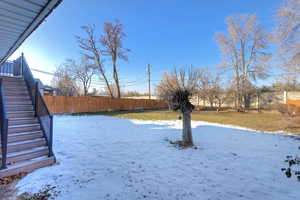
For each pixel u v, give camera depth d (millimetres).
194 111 15234
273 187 2205
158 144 4305
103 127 6691
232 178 2459
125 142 4473
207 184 2271
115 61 16734
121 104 16172
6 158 2514
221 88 15867
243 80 14586
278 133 5730
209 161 3139
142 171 2670
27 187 2111
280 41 8953
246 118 9727
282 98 13680
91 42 15461
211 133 5715
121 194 1994
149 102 19547
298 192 2082
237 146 4148
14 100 4020
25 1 1721
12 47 3113
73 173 2545
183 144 4207
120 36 16531
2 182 2219
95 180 2336
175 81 4840
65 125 7098
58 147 3916
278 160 3201
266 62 14008
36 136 3248
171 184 2260
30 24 2244
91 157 3289
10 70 6586
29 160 2752
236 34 14711
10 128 3076
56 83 20938
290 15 8383
